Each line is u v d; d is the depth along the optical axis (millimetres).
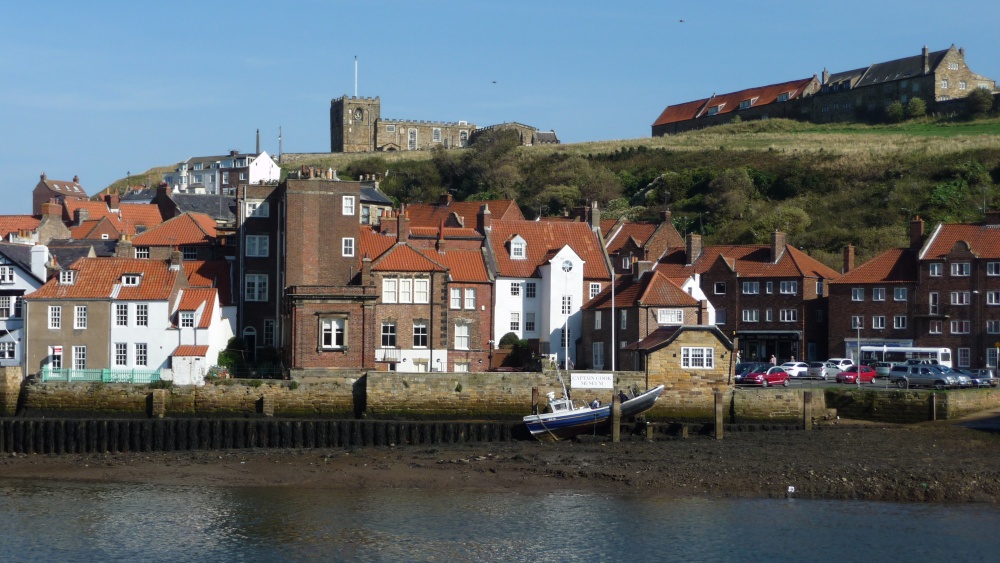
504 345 102375
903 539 54750
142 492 64438
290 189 98000
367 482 66312
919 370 99688
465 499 62219
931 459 70125
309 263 98125
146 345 90938
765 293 129000
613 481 65875
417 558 51719
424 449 76062
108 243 115812
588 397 85125
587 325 104000
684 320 98250
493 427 79625
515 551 52812
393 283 97312
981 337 116812
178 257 94438
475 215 137125
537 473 67688
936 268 119312
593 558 51844
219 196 162750
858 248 151750
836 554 52594
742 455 72000
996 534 55531
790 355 128125
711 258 133000
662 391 83875
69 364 91188
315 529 56344
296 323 91312
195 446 78000
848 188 175500
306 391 85438
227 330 98938
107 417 84312
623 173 198875
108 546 53781
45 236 132750
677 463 69562
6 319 94500
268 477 67875
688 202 178250
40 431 77688
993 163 173875
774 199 178625
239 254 101688
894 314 121312
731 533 55688
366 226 107562
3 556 52312
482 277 101688
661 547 53562
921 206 162250
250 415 85062
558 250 104500
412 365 96875
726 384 85625
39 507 60938
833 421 85500
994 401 87625
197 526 56969
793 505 61125
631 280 104688
